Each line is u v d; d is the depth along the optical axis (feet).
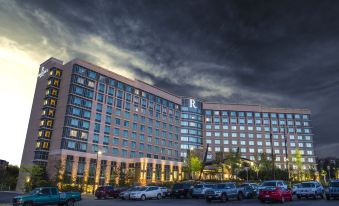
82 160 302.25
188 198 126.72
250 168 321.52
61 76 332.39
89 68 337.52
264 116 524.93
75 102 313.12
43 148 301.02
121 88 368.89
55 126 309.22
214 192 101.24
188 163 332.19
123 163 339.77
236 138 504.84
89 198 148.87
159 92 427.33
